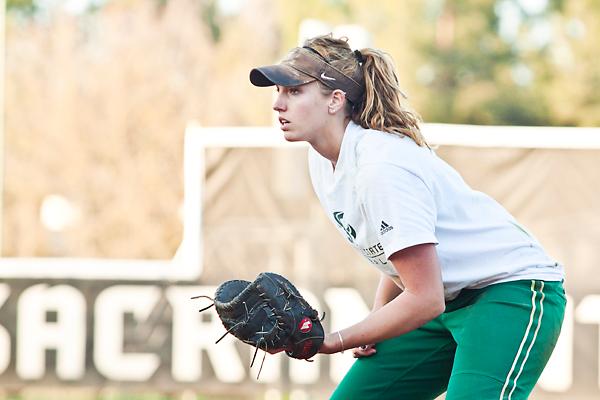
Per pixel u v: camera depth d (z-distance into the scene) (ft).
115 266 70.59
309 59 36.19
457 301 38.14
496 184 66.54
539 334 36.88
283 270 69.26
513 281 37.22
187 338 69.92
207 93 167.53
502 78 201.36
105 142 110.52
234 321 34.65
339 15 194.80
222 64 177.58
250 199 69.51
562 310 38.04
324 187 38.14
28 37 137.80
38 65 133.90
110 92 127.44
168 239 96.84
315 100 36.29
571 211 66.13
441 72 200.13
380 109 36.32
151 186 105.09
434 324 40.65
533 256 37.86
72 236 96.37
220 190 69.62
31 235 97.50
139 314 70.28
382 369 41.47
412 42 198.39
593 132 65.98
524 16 205.87
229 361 69.41
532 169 66.39
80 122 114.42
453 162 66.69
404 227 34.30
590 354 65.36
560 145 66.18
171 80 150.92
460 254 36.94
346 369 67.82
